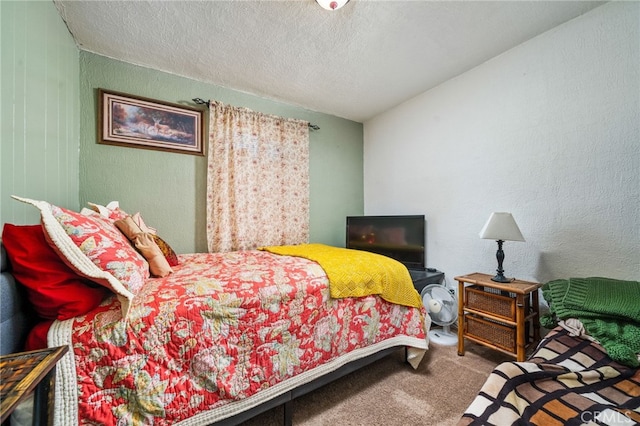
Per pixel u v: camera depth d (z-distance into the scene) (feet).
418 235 8.59
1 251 2.87
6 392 1.77
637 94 5.01
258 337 4.07
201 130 8.10
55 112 5.05
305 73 7.76
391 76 7.99
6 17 3.47
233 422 3.75
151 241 4.73
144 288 3.85
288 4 5.17
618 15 5.20
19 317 2.93
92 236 3.22
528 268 6.49
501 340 5.86
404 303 5.98
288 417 4.29
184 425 3.34
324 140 10.72
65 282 3.13
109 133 6.77
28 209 4.01
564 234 5.90
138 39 6.18
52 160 4.91
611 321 4.02
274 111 9.46
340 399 4.97
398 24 5.77
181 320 3.47
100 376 2.97
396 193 10.20
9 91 3.52
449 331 7.92
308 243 9.97
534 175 6.38
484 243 7.41
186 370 3.44
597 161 5.46
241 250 8.34
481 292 6.24
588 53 5.56
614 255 5.24
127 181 7.05
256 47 6.53
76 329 2.99
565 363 3.73
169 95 7.61
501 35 6.23
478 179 7.52
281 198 9.36
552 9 5.46
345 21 5.66
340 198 11.16
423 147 9.12
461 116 7.93
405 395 5.05
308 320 4.66
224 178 8.17
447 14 5.51
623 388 3.18
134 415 3.08
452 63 7.34
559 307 4.66
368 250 9.56
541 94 6.25
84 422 2.86
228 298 3.92
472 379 5.54
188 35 6.06
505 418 2.65
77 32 5.88
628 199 5.10
